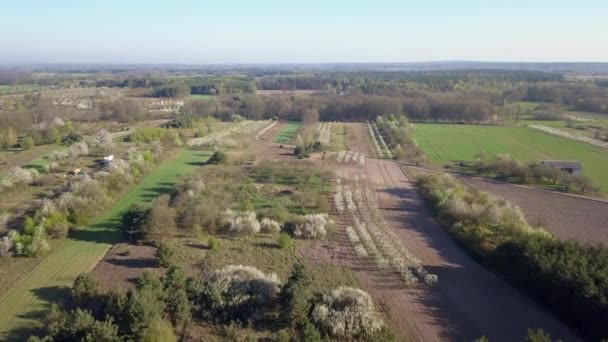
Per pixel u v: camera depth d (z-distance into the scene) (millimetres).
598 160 80000
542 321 29484
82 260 37344
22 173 57656
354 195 57188
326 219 47062
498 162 70375
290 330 27484
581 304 28156
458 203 48688
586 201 56531
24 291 32125
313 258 38500
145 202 52594
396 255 38719
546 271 31203
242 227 43344
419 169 73500
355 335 27375
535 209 53156
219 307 29172
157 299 27922
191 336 26781
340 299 30156
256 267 36438
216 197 52500
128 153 72188
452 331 28250
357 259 38531
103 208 48844
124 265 36469
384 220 48781
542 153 86125
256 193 56062
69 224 42750
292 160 75000
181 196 50406
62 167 66562
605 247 37219
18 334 26891
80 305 29375
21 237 38875
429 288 33812
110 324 24578
